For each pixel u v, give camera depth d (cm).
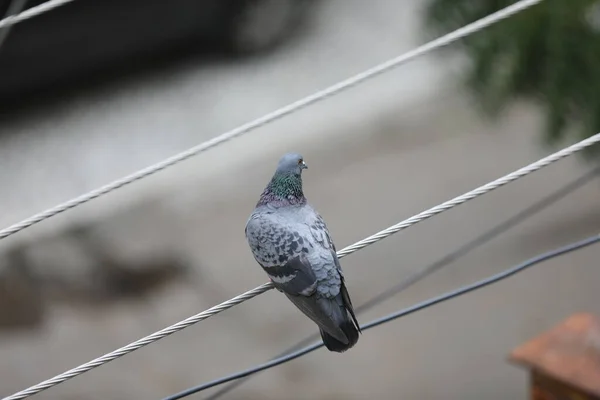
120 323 1459
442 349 1418
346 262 1606
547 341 859
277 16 1994
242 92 1939
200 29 1923
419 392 1335
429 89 2028
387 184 1783
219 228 1653
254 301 1527
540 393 858
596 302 1491
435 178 1792
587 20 1262
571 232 1636
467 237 1650
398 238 1659
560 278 1551
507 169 1808
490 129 1920
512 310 1488
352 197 1752
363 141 1895
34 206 1644
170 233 1641
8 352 1398
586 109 1265
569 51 1245
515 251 1608
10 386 1342
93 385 1362
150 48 1894
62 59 1777
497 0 1295
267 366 662
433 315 1488
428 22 1372
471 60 1352
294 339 1438
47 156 1752
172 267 1570
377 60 2033
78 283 1529
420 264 1589
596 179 1764
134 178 721
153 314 1477
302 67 2011
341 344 608
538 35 1254
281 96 1936
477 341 1431
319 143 1884
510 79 1288
